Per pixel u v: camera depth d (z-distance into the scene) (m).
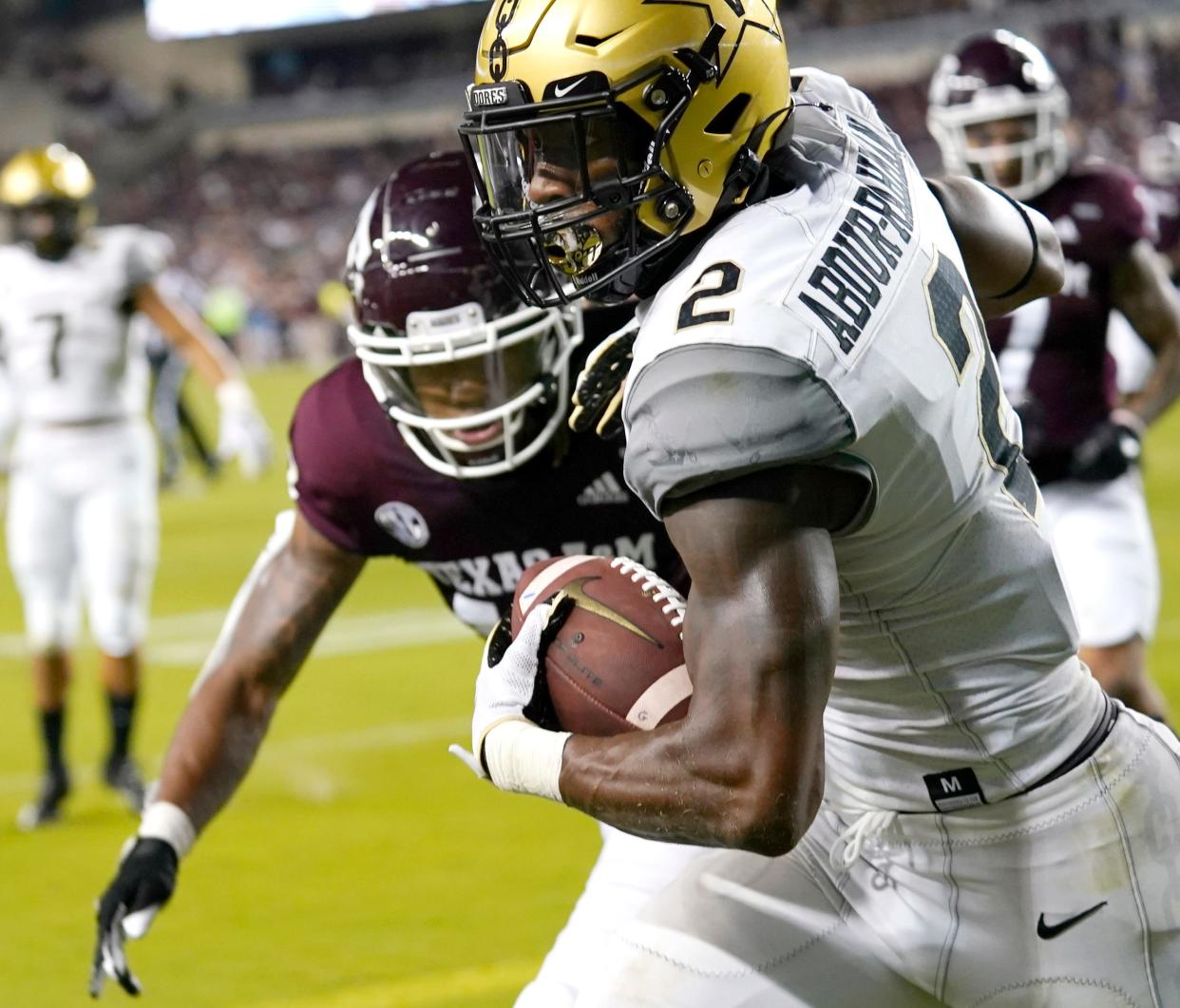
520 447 8.91
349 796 18.05
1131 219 15.12
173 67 126.00
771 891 7.56
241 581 32.97
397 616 29.09
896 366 6.20
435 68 121.00
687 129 6.44
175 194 116.12
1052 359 14.98
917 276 6.51
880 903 7.49
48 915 14.79
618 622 6.90
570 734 6.63
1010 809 7.18
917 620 6.79
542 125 6.43
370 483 9.09
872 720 7.21
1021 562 6.87
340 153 116.94
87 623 30.73
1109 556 14.41
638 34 6.34
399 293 8.46
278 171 116.75
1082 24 94.94
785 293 6.07
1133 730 7.45
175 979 13.01
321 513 9.24
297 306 105.44
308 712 21.97
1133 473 14.93
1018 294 7.96
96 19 126.75
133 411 19.59
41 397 18.95
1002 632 6.92
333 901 14.70
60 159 19.69
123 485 18.94
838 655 7.04
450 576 9.50
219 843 16.55
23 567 18.44
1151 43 94.94
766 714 5.88
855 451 6.09
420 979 12.74
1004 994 7.39
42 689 18.05
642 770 6.20
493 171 6.69
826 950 7.48
